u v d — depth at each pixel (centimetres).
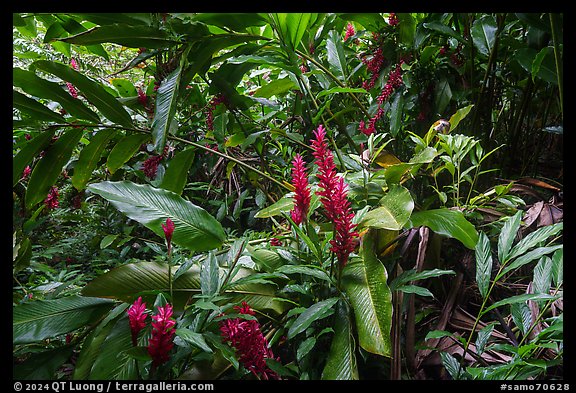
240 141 211
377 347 97
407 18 194
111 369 104
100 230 278
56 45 248
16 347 131
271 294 125
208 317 107
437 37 220
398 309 111
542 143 223
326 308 101
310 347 98
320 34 218
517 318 108
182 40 165
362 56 244
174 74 154
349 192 137
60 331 115
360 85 260
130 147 181
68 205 314
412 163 129
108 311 124
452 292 139
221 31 192
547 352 111
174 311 121
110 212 284
